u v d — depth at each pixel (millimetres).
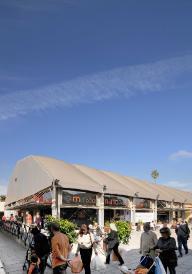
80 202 33531
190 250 19047
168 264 9562
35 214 39656
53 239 7969
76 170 39125
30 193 36219
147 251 10031
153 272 8875
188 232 17047
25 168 38719
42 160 36719
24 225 22203
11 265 13719
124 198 39844
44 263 9969
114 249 13719
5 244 21562
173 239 9703
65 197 32312
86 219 35656
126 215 40562
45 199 32500
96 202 35406
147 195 43531
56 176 32281
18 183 41000
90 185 34438
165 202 50156
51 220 20766
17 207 40938
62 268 7793
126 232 20422
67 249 8008
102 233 19969
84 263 10805
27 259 12211
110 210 40594
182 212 58062
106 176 43344
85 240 10859
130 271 8891
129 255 16891
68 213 34344
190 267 13680
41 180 33812
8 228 31922
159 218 54031
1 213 61000
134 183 48125
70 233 19078
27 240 20172
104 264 13141
